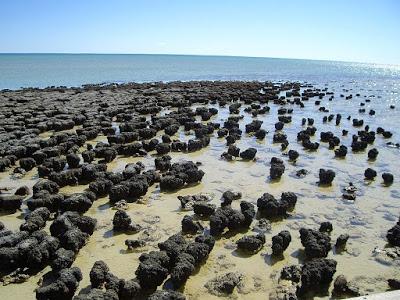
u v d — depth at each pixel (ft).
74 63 612.70
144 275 37.96
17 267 42.06
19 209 55.62
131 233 49.70
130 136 92.38
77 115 115.44
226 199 56.90
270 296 37.50
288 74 394.11
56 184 61.46
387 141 101.19
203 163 78.02
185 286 38.96
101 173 65.67
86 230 48.34
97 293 34.73
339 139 95.45
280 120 120.78
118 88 208.23
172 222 52.54
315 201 60.59
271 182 68.18
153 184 65.98
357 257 45.27
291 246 47.09
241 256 44.75
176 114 119.75
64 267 40.68
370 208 58.65
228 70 465.06
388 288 39.68
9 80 290.56
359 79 334.03
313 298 38.01
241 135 102.27
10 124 103.24
